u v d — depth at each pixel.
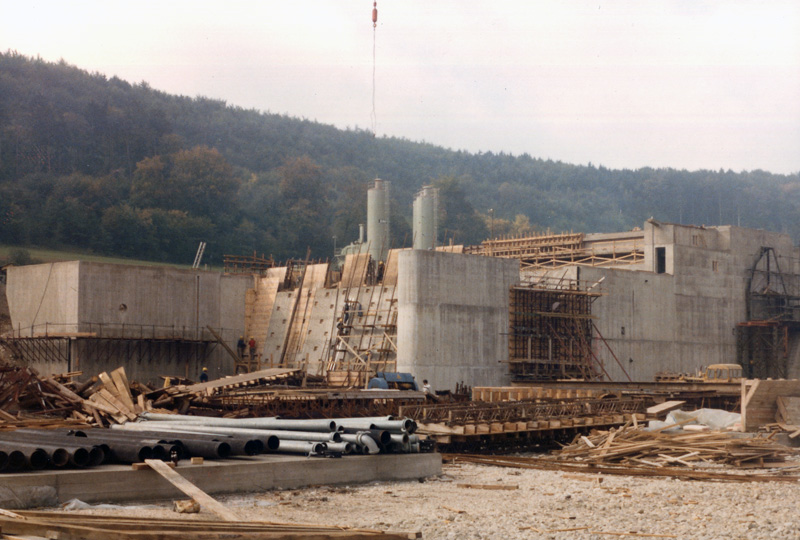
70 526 12.26
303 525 14.71
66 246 149.62
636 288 66.19
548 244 79.06
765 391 39.12
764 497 22.45
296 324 66.44
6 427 25.83
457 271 55.78
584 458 31.17
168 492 19.41
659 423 37.31
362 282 63.28
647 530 17.41
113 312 56.94
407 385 44.47
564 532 17.00
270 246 173.25
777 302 76.12
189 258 159.00
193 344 60.75
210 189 175.88
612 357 63.69
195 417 29.16
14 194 156.25
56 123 193.62
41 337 55.28
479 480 25.20
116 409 31.34
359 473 23.39
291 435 24.05
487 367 56.69
